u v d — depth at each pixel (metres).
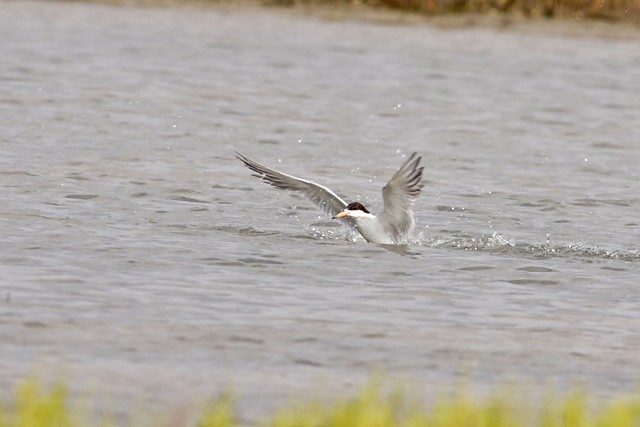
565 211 20.23
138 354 11.83
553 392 11.28
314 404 10.23
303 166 23.52
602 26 43.09
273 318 13.29
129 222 17.77
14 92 29.48
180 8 43.81
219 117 28.17
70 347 11.90
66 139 24.38
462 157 24.98
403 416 10.37
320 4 44.38
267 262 15.83
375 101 31.33
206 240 16.89
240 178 21.66
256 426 10.12
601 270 16.31
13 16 41.16
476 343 12.76
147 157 23.09
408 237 17.69
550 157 25.42
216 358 11.85
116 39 38.28
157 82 32.22
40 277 14.39
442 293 14.80
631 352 12.67
